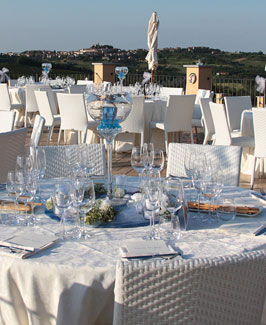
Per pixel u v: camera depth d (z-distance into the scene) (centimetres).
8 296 155
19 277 152
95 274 147
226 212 201
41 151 238
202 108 614
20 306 157
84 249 164
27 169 207
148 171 245
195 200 222
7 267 153
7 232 181
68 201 177
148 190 176
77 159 250
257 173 543
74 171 246
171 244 169
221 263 122
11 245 162
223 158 299
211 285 123
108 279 147
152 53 938
